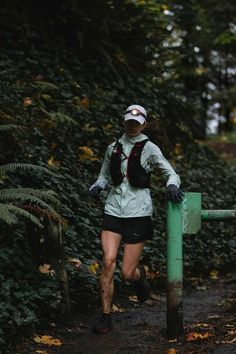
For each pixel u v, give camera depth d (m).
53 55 12.05
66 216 7.73
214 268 9.95
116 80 12.75
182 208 5.79
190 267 9.30
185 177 12.16
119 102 12.26
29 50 11.77
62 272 6.47
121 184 6.06
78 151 9.93
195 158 14.09
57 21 12.80
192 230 5.83
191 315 7.02
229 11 18.09
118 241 6.08
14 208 5.68
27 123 8.71
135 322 6.68
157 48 14.62
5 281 5.96
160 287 8.38
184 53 18.58
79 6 12.70
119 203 6.05
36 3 12.70
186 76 20.20
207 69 22.25
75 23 12.80
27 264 6.40
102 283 6.05
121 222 6.06
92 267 7.18
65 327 6.25
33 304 5.96
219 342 5.44
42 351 5.48
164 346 5.58
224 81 24.80
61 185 8.19
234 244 10.91
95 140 10.57
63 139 9.72
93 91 11.91
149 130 11.79
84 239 7.68
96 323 6.10
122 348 5.64
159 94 13.77
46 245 6.51
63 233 7.03
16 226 6.56
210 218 5.93
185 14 18.17
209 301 7.87
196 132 14.97
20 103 9.07
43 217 6.50
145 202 6.07
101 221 8.38
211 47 19.36
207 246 10.25
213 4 18.12
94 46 12.81
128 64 13.36
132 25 13.34
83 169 9.55
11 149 7.93
